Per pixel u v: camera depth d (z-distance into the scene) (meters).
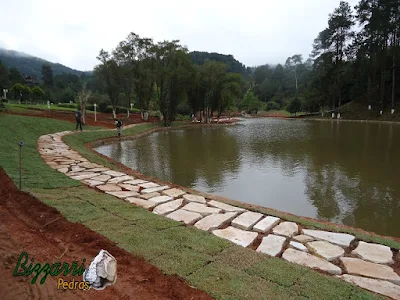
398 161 11.97
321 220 5.60
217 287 2.77
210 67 35.84
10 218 4.24
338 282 3.01
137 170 10.44
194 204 5.63
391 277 3.27
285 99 74.81
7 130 13.02
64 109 31.97
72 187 6.21
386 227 5.82
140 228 4.11
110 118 30.53
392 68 35.25
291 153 14.12
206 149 15.46
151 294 2.62
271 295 2.69
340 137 20.64
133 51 31.03
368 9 36.44
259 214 5.16
